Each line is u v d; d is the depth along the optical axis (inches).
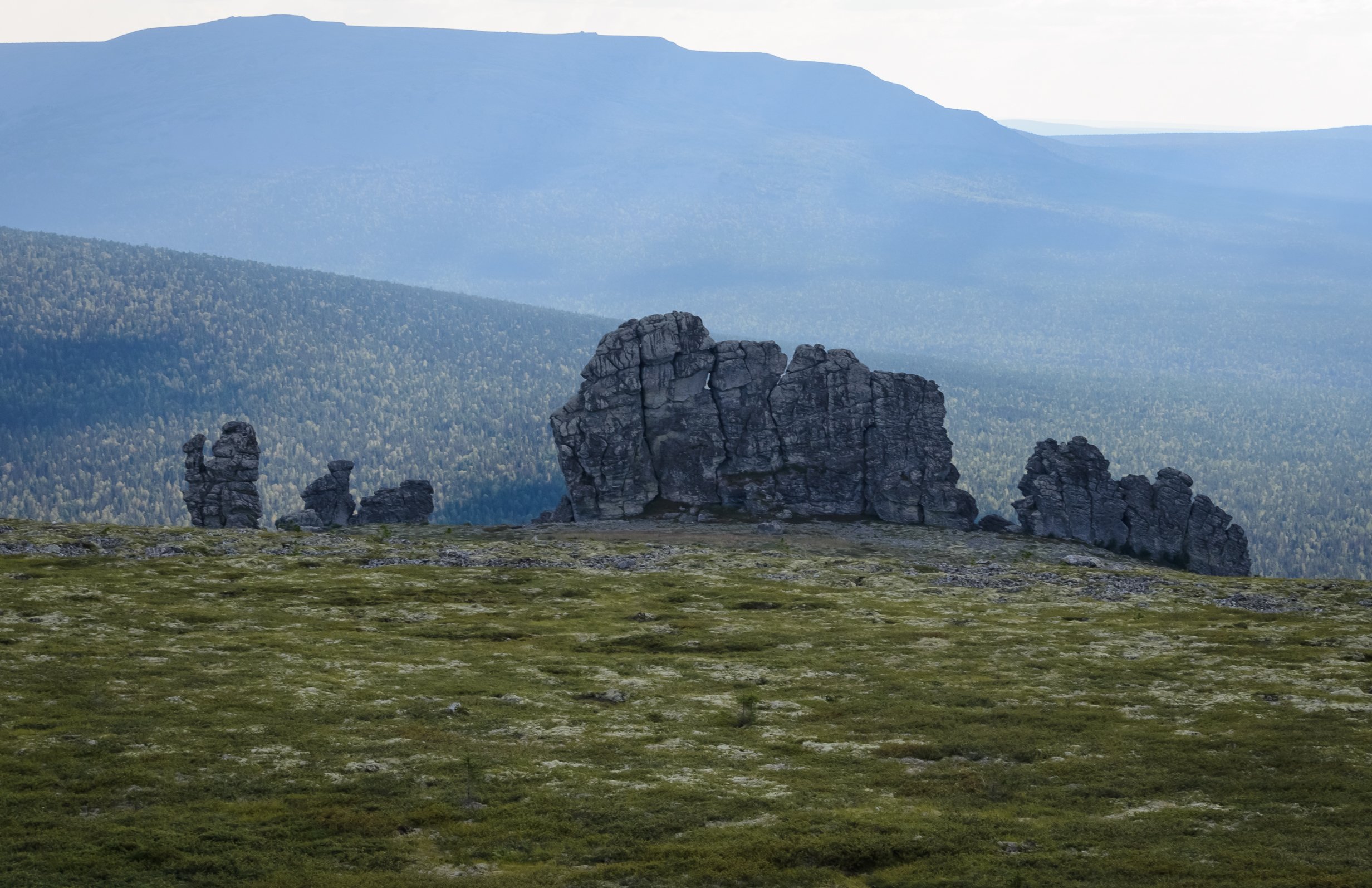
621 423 6082.7
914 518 6092.5
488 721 2105.1
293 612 3139.8
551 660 2706.7
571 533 5428.2
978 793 1763.0
